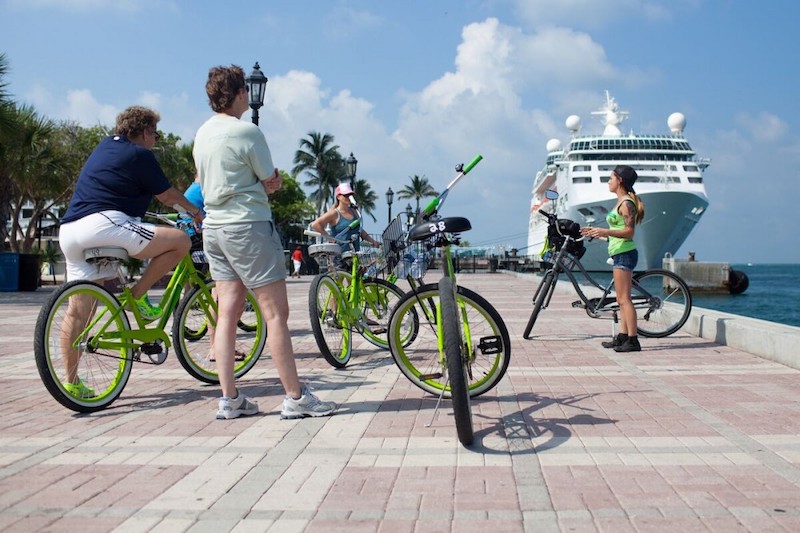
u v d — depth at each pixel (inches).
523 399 186.5
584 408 175.6
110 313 184.2
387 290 262.7
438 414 170.4
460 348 144.3
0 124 776.3
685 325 330.3
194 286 213.5
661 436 149.1
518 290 778.8
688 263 1759.4
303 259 1589.6
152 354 197.2
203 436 153.0
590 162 1749.5
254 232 163.6
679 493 115.0
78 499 114.8
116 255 180.9
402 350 182.5
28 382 221.8
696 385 205.3
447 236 166.9
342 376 223.1
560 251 306.2
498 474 125.5
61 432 157.8
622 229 274.7
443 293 150.5
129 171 183.9
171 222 218.1
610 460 132.9
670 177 1720.0
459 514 107.0
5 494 117.3
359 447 143.2
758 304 1455.5
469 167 176.1
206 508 110.5
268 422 165.0
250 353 219.1
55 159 990.4
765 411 171.6
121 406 184.7
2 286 856.3
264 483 121.7
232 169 164.2
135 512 109.1
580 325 372.5
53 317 172.9
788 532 99.2
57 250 1187.9
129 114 192.2
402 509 109.3
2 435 155.3
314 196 2719.0
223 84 169.6
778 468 127.3
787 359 238.5
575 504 110.6
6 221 986.1
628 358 258.1
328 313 235.9
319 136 2659.9
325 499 113.9
